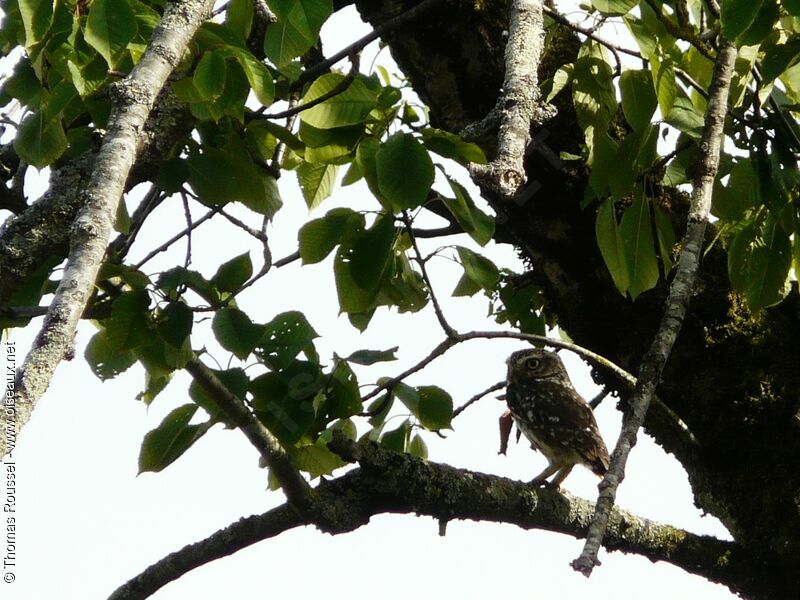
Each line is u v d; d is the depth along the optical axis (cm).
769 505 873
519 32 667
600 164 796
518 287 1070
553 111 640
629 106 785
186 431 816
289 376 825
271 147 895
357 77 771
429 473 816
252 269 855
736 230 852
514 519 850
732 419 895
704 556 880
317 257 796
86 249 462
